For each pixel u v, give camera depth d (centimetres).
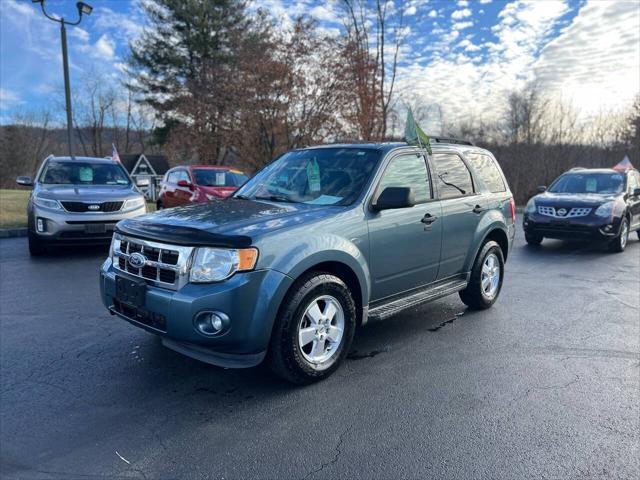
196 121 2491
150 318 347
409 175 466
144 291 344
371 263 410
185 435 300
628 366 416
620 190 1100
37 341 453
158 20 3188
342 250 377
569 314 570
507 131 2783
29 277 705
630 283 743
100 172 984
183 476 260
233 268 325
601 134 2634
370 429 310
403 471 268
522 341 476
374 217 412
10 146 4462
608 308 598
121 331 482
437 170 504
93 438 295
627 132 2644
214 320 323
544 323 534
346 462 275
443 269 503
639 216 1177
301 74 1738
